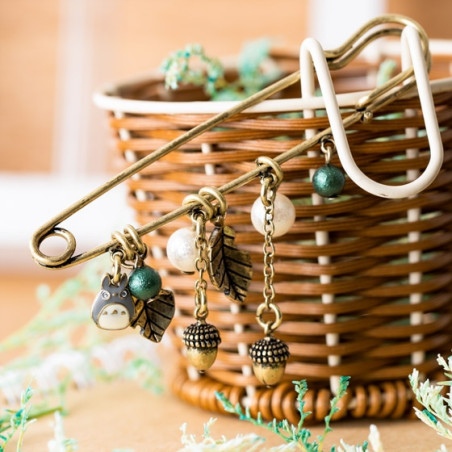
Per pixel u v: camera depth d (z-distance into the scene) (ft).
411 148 0.93
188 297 0.98
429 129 0.89
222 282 0.88
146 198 0.98
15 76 1.97
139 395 1.09
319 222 0.93
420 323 0.98
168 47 1.93
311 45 0.89
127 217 1.16
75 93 1.98
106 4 1.93
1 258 2.01
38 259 0.85
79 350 1.13
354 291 0.96
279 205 0.89
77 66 1.97
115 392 1.11
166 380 1.14
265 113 0.92
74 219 2.02
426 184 0.88
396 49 1.16
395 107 0.93
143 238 0.99
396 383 0.99
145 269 0.86
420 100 0.89
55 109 1.99
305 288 0.95
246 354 0.98
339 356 0.97
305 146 0.90
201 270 0.87
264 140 0.92
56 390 1.09
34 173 2.03
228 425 1.00
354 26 1.87
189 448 0.89
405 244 0.95
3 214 2.01
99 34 1.95
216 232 0.87
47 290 1.17
